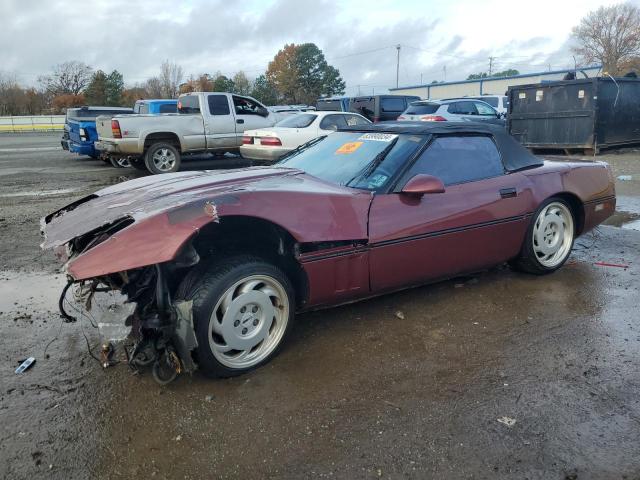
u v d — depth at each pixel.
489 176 4.16
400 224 3.53
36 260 5.50
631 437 2.48
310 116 11.10
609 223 6.68
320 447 2.44
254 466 2.32
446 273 3.96
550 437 2.49
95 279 3.28
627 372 3.07
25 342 3.52
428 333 3.60
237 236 3.17
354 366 3.17
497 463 2.32
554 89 13.30
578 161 5.07
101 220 3.00
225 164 14.34
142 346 2.82
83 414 2.70
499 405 2.75
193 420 2.65
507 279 4.63
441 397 2.83
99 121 12.11
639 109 13.78
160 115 11.72
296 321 3.80
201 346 2.85
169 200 3.04
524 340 3.48
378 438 2.50
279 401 2.81
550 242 4.63
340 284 3.38
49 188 10.55
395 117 17.89
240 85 68.19
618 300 4.15
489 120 16.11
